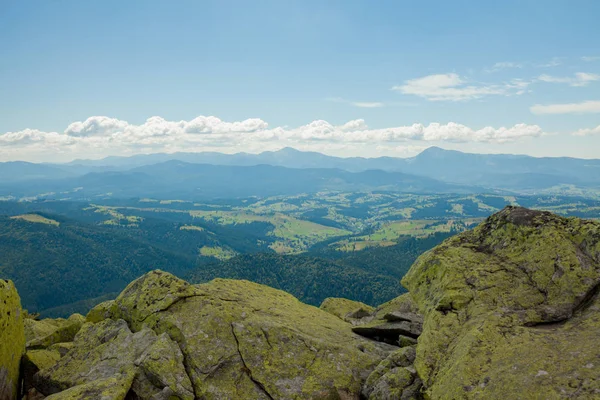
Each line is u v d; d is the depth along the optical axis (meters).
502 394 11.41
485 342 13.80
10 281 19.30
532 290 16.14
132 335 20.09
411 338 22.64
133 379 16.97
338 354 20.34
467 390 12.22
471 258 19.39
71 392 15.42
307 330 22.81
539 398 10.69
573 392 10.38
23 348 19.67
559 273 16.06
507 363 12.51
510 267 17.84
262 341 20.25
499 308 15.70
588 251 16.58
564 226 18.17
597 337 12.39
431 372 14.71
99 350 19.45
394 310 27.27
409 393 15.30
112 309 23.16
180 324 20.41
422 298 19.55
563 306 14.88
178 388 16.73
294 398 17.48
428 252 21.56
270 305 26.11
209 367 18.25
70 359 19.33
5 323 17.64
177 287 22.91
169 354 18.06
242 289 28.56
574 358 11.66
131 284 24.33
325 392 18.02
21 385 18.92
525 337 13.53
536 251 17.64
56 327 29.67
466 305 16.72
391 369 17.70
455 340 15.13
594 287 15.12
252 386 17.89
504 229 19.91
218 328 20.47
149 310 21.61
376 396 16.47
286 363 19.25
